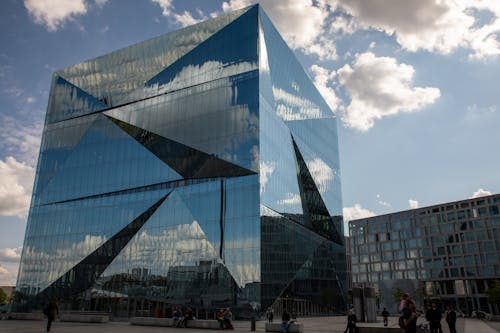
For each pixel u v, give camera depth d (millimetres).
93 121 67312
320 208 70938
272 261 49594
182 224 53781
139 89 64438
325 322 46562
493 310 107938
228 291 47688
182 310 50250
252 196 49312
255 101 52719
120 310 55125
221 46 58344
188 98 59000
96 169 64250
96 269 58906
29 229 66875
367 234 139875
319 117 78375
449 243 119812
